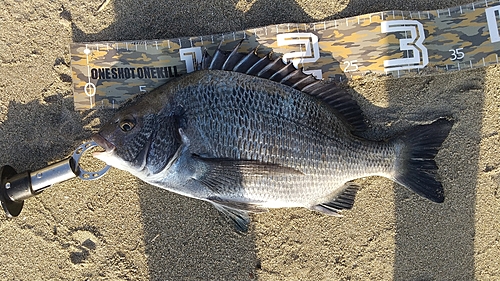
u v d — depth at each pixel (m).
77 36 0.43
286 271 0.44
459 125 0.44
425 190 0.42
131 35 0.43
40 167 0.43
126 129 0.38
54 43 0.43
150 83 0.43
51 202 0.43
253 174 0.39
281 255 0.44
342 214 0.44
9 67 0.43
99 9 0.43
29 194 0.39
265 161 0.39
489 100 0.44
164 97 0.39
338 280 0.44
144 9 0.43
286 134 0.39
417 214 0.44
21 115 0.43
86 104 0.42
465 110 0.44
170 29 0.44
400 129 0.44
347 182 0.42
